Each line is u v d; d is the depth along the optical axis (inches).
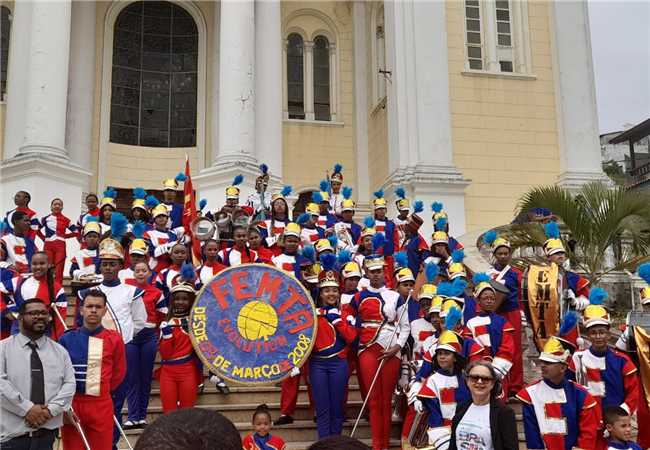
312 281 306.5
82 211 593.3
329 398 274.2
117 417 258.4
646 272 279.6
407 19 662.5
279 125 680.4
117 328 265.4
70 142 722.2
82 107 733.9
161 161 773.9
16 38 679.7
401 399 295.1
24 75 671.8
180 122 791.7
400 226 463.5
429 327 292.5
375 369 275.6
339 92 810.2
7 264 370.6
